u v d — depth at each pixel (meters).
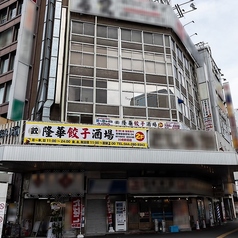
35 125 13.74
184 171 18.58
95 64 19.27
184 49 25.47
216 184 24.05
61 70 17.50
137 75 19.98
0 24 25.62
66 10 20.19
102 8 21.14
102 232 15.78
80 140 13.98
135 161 13.80
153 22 22.11
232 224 24.36
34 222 16.02
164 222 17.20
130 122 17.67
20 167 15.23
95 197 16.41
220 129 28.33
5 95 21.67
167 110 19.45
